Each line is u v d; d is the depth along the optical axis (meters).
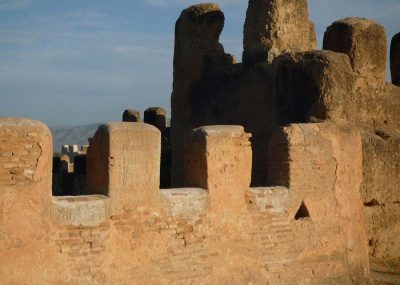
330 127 10.37
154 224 8.33
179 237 8.55
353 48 14.16
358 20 14.63
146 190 8.25
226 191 9.03
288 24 15.30
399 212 13.43
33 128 7.35
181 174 16.56
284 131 9.88
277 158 9.98
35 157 7.36
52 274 7.49
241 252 9.16
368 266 10.97
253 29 15.44
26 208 7.32
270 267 9.48
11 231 7.23
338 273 10.38
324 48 15.02
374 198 12.96
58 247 7.55
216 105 16.05
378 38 14.59
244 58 15.54
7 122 7.21
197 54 16.69
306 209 10.02
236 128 9.19
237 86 15.55
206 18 16.75
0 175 7.14
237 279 9.10
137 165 8.16
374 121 14.27
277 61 13.43
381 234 13.17
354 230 10.70
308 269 9.96
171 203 8.48
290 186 9.81
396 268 12.32
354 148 10.74
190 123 16.66
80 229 7.71
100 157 8.14
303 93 12.55
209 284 8.80
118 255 8.00
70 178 21.42
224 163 9.01
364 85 14.25
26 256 7.32
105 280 7.88
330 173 10.34
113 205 7.98
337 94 12.30
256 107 14.95
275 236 9.58
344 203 10.54
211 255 8.84
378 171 13.01
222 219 8.98
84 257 7.73
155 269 8.31
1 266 7.16
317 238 10.11
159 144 8.36
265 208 9.48
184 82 16.75
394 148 13.29
